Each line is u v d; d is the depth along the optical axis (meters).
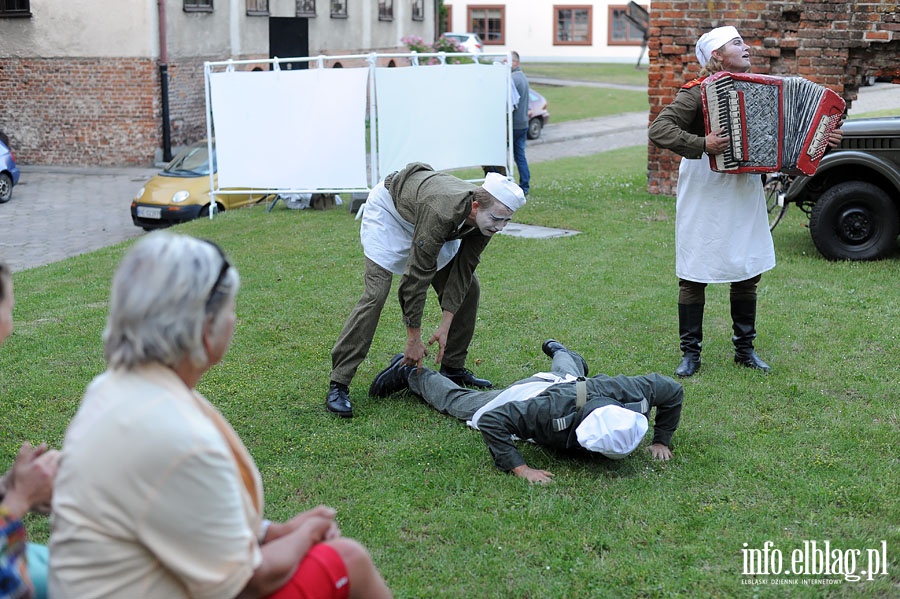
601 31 52.16
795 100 5.55
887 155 8.86
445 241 4.80
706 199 5.73
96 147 22.61
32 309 7.88
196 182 14.47
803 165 5.58
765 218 5.88
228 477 2.14
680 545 3.79
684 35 12.22
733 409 5.29
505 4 52.66
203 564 2.11
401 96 12.13
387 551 3.76
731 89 5.48
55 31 22.16
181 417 2.10
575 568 3.60
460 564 3.65
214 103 12.31
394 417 5.19
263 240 10.53
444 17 45.31
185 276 2.11
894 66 11.20
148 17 21.61
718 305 7.52
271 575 2.29
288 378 5.89
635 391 4.46
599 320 7.10
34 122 22.83
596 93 38.12
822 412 5.23
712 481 4.35
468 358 6.25
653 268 8.77
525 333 6.79
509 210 4.62
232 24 24.75
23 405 5.50
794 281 8.27
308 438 4.91
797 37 11.45
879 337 6.56
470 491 4.24
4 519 2.22
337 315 7.38
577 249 9.65
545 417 4.35
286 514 4.08
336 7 29.77
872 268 8.70
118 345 2.12
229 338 2.28
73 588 2.10
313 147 12.16
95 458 2.05
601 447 4.17
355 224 11.45
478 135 12.84
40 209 17.06
